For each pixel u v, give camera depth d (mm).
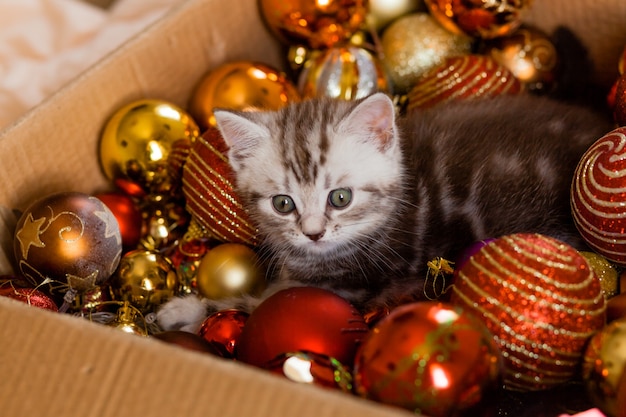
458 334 371
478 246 440
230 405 347
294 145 473
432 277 479
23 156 476
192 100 542
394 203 486
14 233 462
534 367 398
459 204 488
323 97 508
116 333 370
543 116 502
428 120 510
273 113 490
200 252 505
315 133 473
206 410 349
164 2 656
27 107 593
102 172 526
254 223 492
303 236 477
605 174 426
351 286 499
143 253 483
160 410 354
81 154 510
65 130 496
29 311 382
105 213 462
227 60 577
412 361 366
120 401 359
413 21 567
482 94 528
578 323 395
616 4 538
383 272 495
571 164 485
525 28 561
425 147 498
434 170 492
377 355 372
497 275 399
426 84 538
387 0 577
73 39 634
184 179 498
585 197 434
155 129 503
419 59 560
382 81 538
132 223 505
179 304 486
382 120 472
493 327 396
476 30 542
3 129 470
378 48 571
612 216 424
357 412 335
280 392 344
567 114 504
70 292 453
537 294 393
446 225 489
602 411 401
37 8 643
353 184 474
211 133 491
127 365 362
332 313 412
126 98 528
